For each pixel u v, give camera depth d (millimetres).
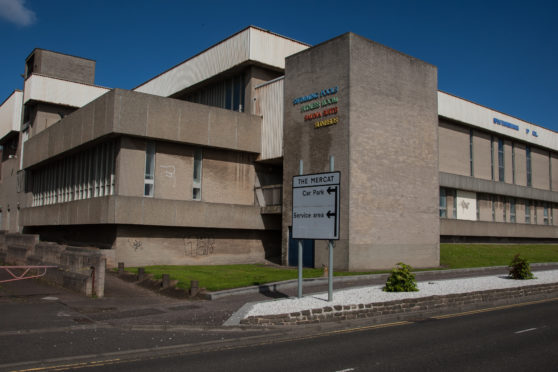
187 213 27312
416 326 12422
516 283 19469
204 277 20422
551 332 11531
